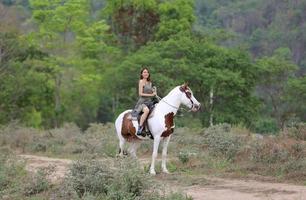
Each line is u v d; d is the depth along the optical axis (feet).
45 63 156.76
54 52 164.86
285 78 152.87
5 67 149.07
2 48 148.77
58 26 161.58
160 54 136.67
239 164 55.93
